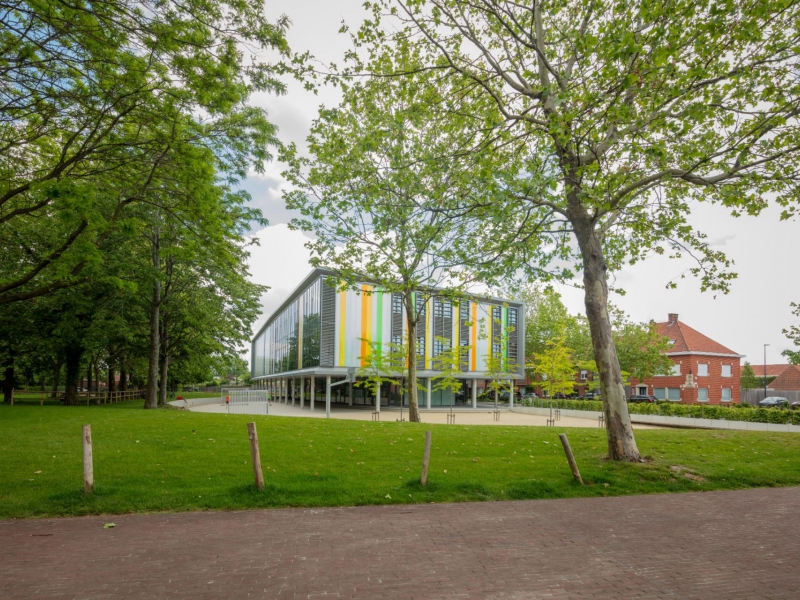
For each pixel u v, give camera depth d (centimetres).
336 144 1725
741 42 1008
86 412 2228
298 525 712
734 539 677
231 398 3306
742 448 1420
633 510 835
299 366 4894
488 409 4759
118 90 1157
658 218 1494
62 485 881
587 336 4853
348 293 4112
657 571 554
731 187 1208
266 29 1151
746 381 6694
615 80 986
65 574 525
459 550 612
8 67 1030
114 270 2356
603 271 1224
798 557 607
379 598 472
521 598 477
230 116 1523
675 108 1155
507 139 1190
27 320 2830
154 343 2730
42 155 1405
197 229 1495
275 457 1138
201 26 1127
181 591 484
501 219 1344
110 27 1053
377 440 1388
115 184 1409
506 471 1070
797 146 1133
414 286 2144
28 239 1733
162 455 1140
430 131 1709
